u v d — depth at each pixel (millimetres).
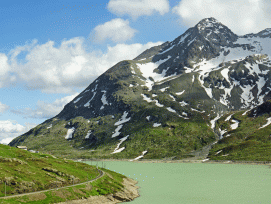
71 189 140125
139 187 191750
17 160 159375
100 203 139000
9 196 119750
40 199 123500
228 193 168375
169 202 145250
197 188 186750
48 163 177625
